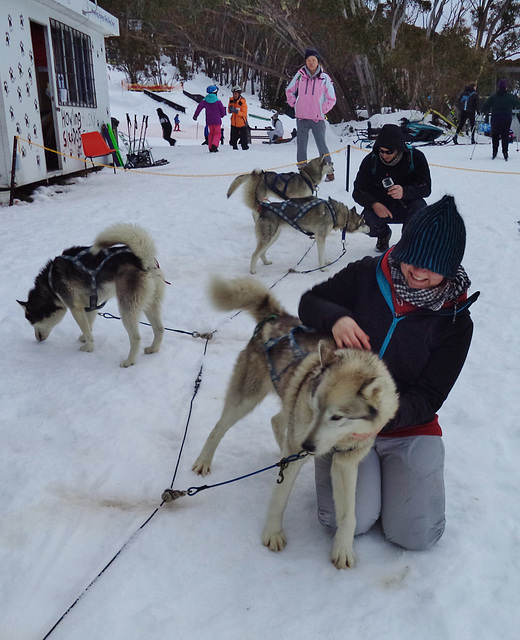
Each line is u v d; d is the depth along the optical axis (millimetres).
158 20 25141
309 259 6352
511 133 13555
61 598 2002
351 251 6621
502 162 12633
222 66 45281
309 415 2086
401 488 2166
